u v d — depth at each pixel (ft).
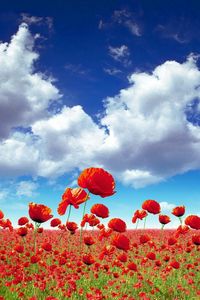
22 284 3.59
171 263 4.55
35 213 3.28
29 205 3.32
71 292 3.41
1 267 4.10
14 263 4.94
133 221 5.38
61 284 3.53
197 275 5.08
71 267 4.44
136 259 5.65
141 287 4.12
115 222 3.94
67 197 2.40
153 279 4.60
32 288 3.57
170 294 4.07
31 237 7.68
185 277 4.73
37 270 4.56
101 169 2.40
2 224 5.14
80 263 4.33
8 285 3.43
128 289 4.04
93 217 4.74
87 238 4.70
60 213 2.47
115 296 3.57
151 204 5.11
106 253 4.48
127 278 4.45
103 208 3.66
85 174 2.39
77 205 2.41
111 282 3.88
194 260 5.91
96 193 2.40
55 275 3.96
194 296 4.06
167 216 5.35
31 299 3.01
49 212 3.32
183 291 4.10
